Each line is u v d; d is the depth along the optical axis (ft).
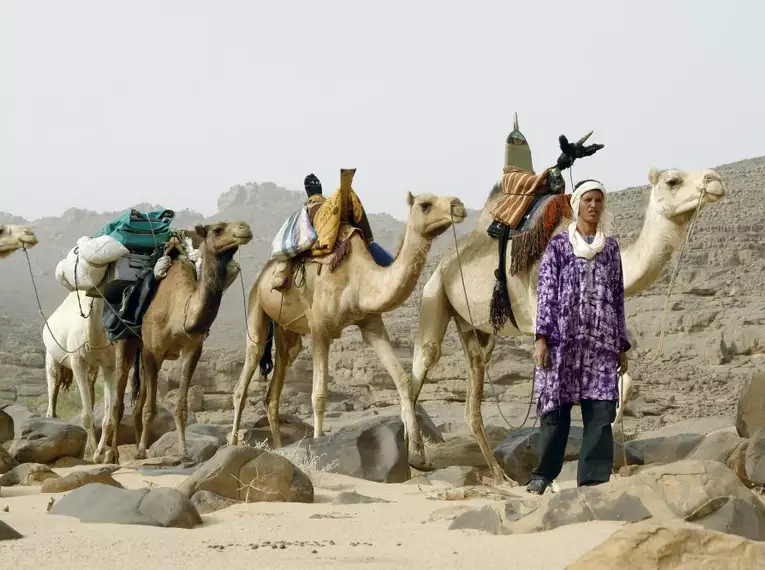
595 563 15.70
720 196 35.50
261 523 24.91
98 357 60.29
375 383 150.00
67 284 53.88
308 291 46.37
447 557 18.53
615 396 25.17
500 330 38.93
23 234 44.39
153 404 50.47
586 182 25.98
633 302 176.55
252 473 29.66
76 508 25.44
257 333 50.03
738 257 200.75
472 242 40.09
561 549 18.56
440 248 247.29
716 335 155.12
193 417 100.07
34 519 24.85
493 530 21.53
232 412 134.72
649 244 36.68
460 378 135.74
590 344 25.20
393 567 17.53
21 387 209.97
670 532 15.94
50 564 18.11
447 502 29.94
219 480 29.22
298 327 48.24
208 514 26.94
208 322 48.65
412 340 162.81
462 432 91.61
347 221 46.80
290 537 22.26
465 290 37.52
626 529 16.21
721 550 15.88
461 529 22.09
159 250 53.31
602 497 20.94
